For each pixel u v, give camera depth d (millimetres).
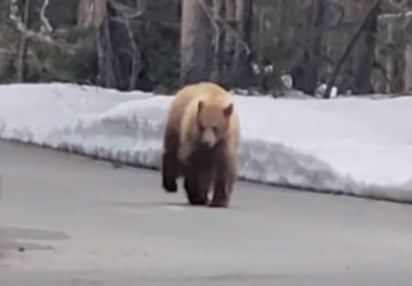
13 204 17000
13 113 31766
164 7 40594
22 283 10188
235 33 35875
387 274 11125
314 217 16328
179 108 17281
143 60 40500
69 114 30844
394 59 43969
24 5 44375
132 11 40500
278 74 36000
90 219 15227
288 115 25047
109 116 26312
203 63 34312
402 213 17156
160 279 10531
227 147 16844
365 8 37188
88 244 12891
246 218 15781
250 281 10523
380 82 44094
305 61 36969
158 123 24719
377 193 19109
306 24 37844
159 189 19844
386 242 13711
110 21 40625
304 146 21234
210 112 16656
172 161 17469
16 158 25594
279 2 38438
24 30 43188
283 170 21047
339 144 21359
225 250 12664
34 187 19609
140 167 24594
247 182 21516
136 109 25531
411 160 20328
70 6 45625
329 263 11836
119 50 40812
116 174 22688
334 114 25578
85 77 41625
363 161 20453
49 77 42406
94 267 11203
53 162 24969
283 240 13656
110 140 26047
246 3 36812
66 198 17969
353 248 13102
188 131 16891
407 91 42938
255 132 23484
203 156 16891
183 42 34406
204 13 34375
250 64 36031
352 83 38312
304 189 20469
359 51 37375
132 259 11797
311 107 26375
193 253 12352
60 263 11445
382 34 43750
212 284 10312
